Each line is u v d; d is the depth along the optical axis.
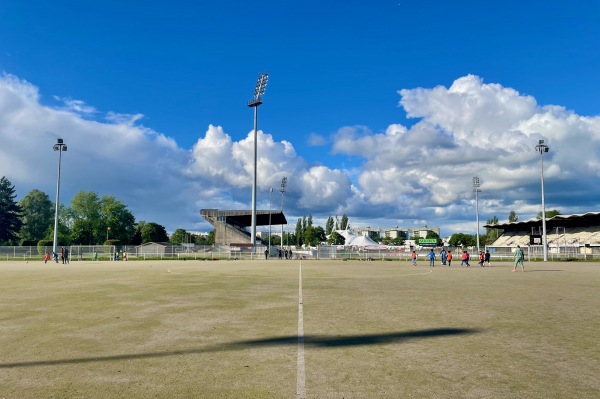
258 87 80.69
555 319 10.18
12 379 5.57
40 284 20.38
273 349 7.20
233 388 5.20
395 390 5.10
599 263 50.78
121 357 6.68
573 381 5.43
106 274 28.23
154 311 11.56
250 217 98.19
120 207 108.81
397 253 72.31
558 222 87.44
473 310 11.71
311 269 35.69
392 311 11.52
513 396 4.89
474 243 154.12
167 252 68.25
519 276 26.86
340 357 6.66
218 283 20.91
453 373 5.79
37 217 109.31
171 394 4.99
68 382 5.44
